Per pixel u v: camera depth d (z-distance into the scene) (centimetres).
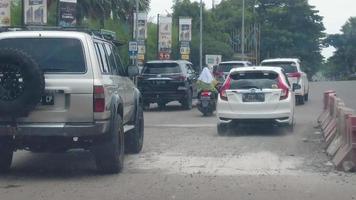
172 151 1423
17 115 1029
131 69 1343
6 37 1095
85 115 1045
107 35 1299
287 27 9438
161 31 4138
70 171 1175
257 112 1689
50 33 1095
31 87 1018
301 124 2030
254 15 8331
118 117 1123
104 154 1097
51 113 1039
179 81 2711
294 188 1005
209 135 1733
